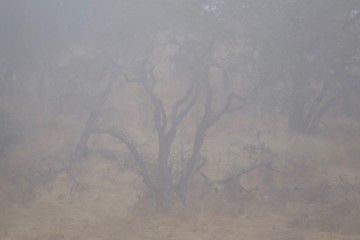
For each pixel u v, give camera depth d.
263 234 11.48
